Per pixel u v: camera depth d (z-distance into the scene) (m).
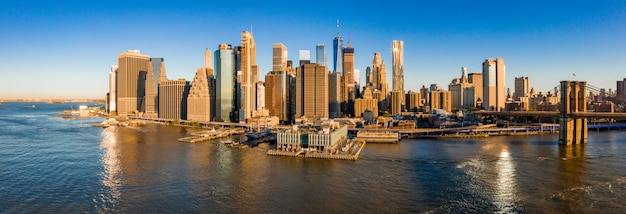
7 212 196.62
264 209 199.62
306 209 199.25
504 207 199.62
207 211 197.62
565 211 193.38
